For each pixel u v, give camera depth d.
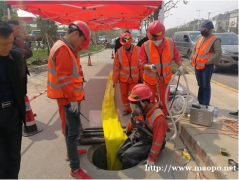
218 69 9.95
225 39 10.37
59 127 4.29
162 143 2.96
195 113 3.87
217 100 5.46
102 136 3.81
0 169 2.22
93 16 7.62
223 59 9.25
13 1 5.32
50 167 3.03
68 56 2.38
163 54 3.52
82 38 2.50
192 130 3.68
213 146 3.17
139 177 2.78
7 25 1.92
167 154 3.28
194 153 3.33
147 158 3.08
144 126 3.06
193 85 7.10
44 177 2.82
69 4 5.30
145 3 4.98
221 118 4.25
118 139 3.43
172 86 5.67
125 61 4.46
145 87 2.94
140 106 2.89
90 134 3.80
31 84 7.87
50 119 4.68
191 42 13.47
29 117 3.93
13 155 2.39
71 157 2.72
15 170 2.41
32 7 6.27
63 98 2.55
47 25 19.92
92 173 2.88
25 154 3.34
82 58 17.78
